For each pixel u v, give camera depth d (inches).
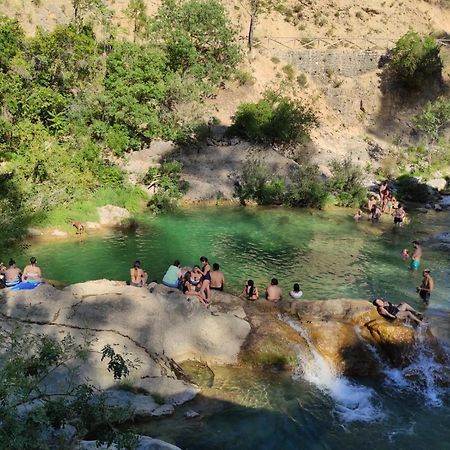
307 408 481.1
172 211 1058.1
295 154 1405.0
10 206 845.2
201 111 1344.7
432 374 545.6
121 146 1164.5
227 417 457.7
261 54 1737.2
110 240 868.6
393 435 450.6
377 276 773.3
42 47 1139.3
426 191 1264.8
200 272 615.5
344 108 1733.5
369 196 1208.8
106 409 317.1
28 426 264.5
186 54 1389.0
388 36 1998.0
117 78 1183.6
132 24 1599.4
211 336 551.5
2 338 325.1
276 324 565.6
